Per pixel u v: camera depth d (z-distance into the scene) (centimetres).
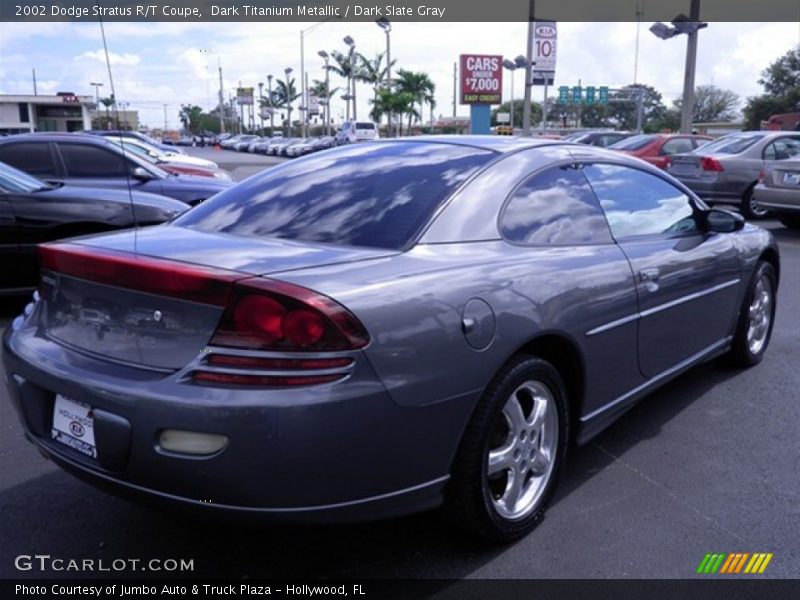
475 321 270
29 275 632
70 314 281
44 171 873
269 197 339
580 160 370
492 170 325
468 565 290
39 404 279
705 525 319
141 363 251
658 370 393
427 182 318
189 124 11312
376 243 287
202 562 293
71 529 315
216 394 231
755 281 496
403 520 321
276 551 300
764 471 369
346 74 5644
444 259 283
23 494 345
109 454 248
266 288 235
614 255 351
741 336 496
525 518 305
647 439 407
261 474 230
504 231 312
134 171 900
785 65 6444
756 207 1285
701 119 9131
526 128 2711
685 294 402
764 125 4819
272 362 232
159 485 242
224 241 294
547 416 315
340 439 235
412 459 256
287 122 8469
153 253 270
